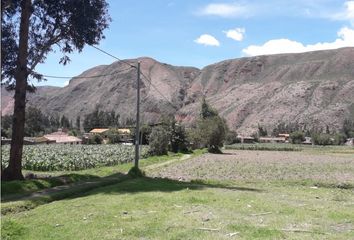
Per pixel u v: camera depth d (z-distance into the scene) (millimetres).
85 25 31391
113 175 36719
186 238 12523
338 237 12711
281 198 21703
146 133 95875
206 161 63938
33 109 162375
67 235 13195
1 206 19016
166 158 67312
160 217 15609
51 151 76500
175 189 25234
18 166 29781
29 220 15922
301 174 43219
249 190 26609
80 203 19484
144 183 29562
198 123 102438
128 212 16844
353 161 68500
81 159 57094
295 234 13055
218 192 23656
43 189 26188
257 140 190000
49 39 32406
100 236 12945
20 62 29438
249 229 13578
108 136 149125
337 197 23516
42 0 30781
